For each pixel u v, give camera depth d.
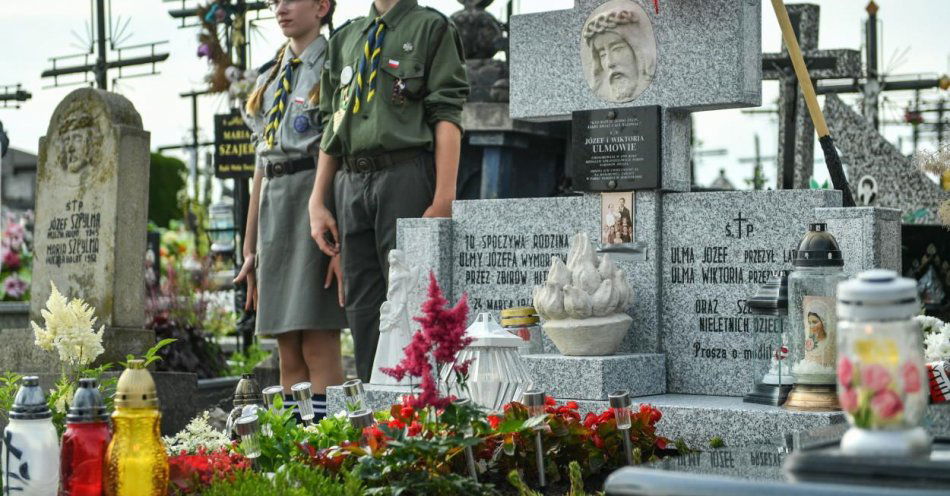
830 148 6.62
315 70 8.38
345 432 5.23
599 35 7.11
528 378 6.02
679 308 6.92
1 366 9.75
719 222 6.80
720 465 3.20
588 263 6.79
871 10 16.53
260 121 8.73
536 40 7.38
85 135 9.63
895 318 2.69
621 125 7.05
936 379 5.70
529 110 7.40
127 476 4.22
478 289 7.52
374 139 7.57
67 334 5.78
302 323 8.05
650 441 5.48
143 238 9.50
